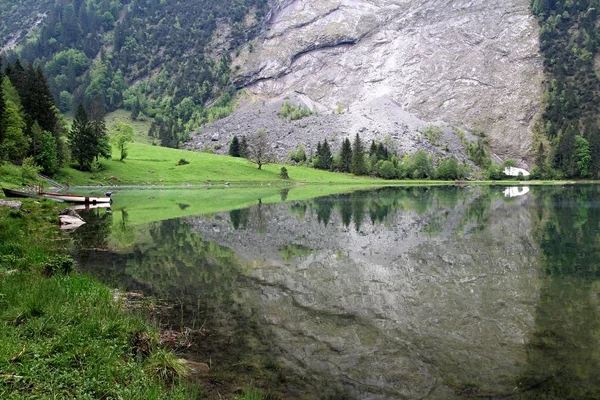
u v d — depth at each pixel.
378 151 169.12
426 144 195.75
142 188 97.12
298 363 10.34
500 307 14.34
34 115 92.81
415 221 38.81
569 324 12.76
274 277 18.47
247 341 11.59
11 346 8.49
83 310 11.30
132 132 133.50
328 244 26.92
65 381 7.85
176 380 9.21
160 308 14.21
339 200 65.62
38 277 13.96
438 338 11.82
